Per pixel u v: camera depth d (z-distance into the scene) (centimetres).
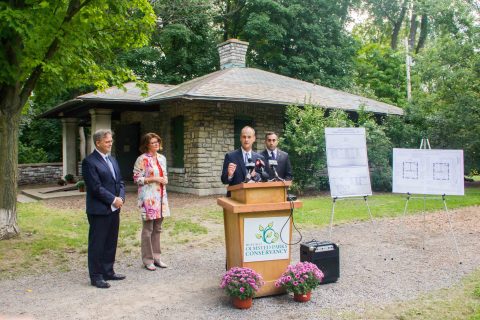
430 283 515
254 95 1373
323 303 453
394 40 3619
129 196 1352
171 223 904
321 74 2517
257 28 2369
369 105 1703
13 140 739
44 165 2039
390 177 1477
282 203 469
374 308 436
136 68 2355
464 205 1143
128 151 1766
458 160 669
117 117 1906
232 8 2845
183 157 1468
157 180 580
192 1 2336
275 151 592
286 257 488
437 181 680
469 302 444
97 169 520
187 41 2355
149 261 588
